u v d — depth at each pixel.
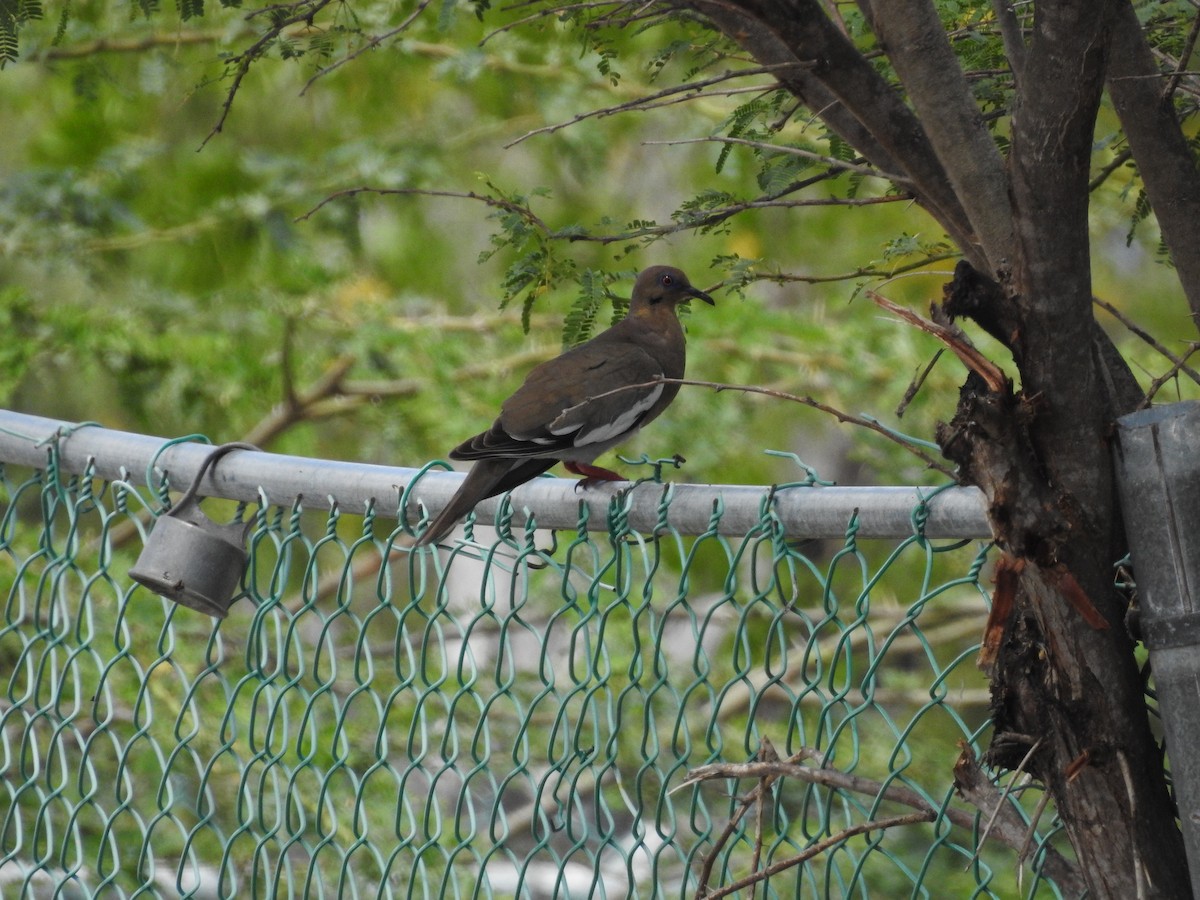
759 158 7.38
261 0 13.39
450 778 16.61
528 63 20.33
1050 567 4.53
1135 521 4.51
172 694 16.05
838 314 22.53
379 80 20.78
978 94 7.26
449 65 17.75
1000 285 4.65
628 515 5.98
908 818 5.18
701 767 5.44
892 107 5.84
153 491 7.16
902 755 16.19
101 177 20.28
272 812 14.87
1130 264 22.97
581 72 19.67
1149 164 5.91
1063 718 4.68
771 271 8.21
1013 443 4.55
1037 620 4.81
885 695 18.67
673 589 19.44
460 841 5.98
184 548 6.84
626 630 17.52
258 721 15.83
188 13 8.45
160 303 19.91
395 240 23.92
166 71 12.84
